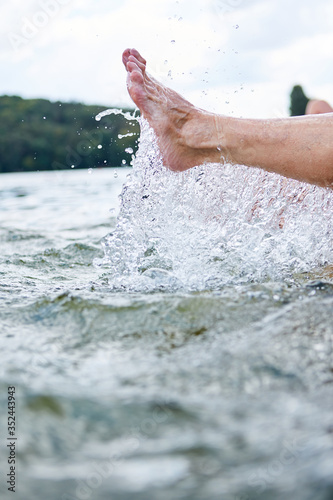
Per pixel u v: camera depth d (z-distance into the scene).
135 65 2.20
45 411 0.92
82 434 0.87
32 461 0.81
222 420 0.89
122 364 1.12
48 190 6.35
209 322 1.33
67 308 1.45
